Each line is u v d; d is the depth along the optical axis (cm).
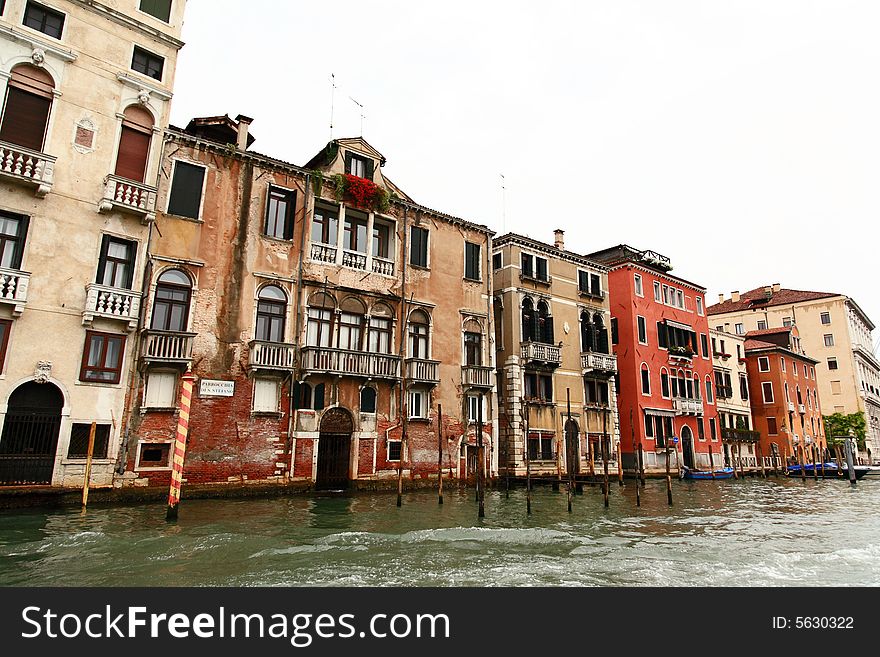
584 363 2903
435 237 2345
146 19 1666
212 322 1708
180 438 1202
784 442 4406
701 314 3841
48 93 1491
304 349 1852
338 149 2105
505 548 984
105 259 1540
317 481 1870
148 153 1642
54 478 1393
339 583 733
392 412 2070
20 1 1456
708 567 871
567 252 2948
